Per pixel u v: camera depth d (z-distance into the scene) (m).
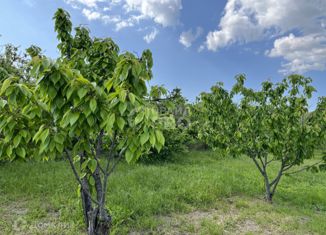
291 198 6.36
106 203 4.82
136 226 4.34
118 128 1.97
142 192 5.75
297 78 5.71
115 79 2.14
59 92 1.94
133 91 2.13
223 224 4.64
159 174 7.42
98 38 2.98
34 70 1.88
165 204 5.23
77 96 1.87
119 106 1.81
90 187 2.84
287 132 5.61
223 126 6.34
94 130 2.00
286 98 5.82
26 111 1.99
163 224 4.53
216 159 10.98
